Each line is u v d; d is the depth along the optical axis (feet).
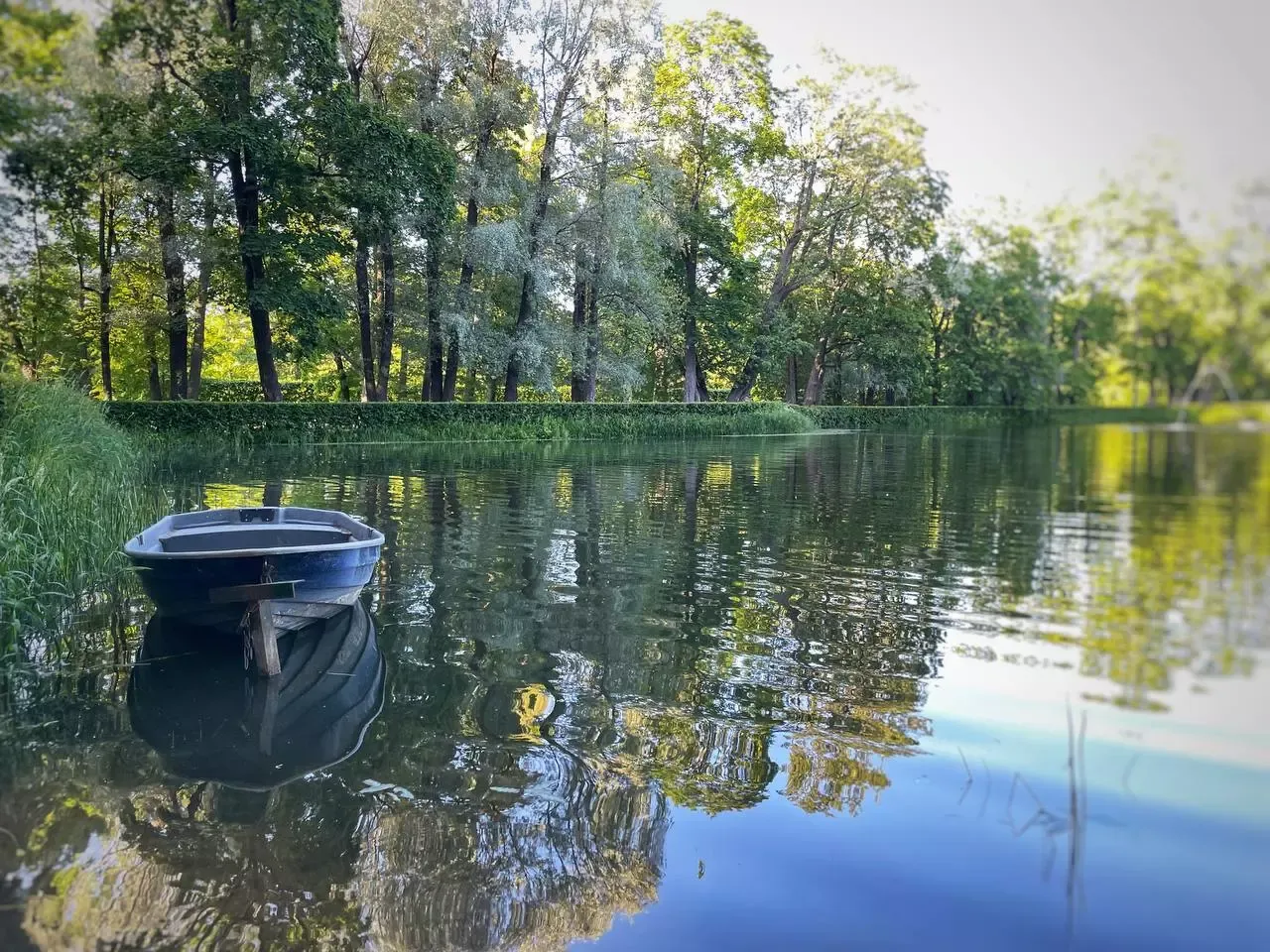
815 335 131.34
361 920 9.48
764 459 65.67
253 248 70.03
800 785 12.28
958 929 9.09
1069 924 9.13
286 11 67.31
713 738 13.92
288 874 10.29
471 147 90.33
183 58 66.54
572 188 94.12
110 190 71.41
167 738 14.02
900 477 51.34
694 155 114.42
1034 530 30.04
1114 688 15.44
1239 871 9.91
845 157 112.16
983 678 16.31
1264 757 12.43
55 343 73.77
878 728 14.17
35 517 23.31
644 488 46.55
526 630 19.90
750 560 27.55
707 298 118.01
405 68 85.20
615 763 13.05
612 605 22.04
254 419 71.87
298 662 17.69
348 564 19.93
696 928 9.18
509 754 13.39
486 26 84.94
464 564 26.84
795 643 18.90
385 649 18.49
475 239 82.74
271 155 69.46
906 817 11.34
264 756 13.37
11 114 51.60
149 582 18.99
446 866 10.46
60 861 10.52
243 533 24.79
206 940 9.21
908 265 113.19
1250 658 15.94
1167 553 20.39
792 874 10.16
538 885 9.96
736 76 112.06
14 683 16.52
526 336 90.99
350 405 77.00
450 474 53.01
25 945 9.02
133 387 104.73
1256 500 18.75
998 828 11.05
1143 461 21.35
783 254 122.83
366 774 12.74
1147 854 10.21
